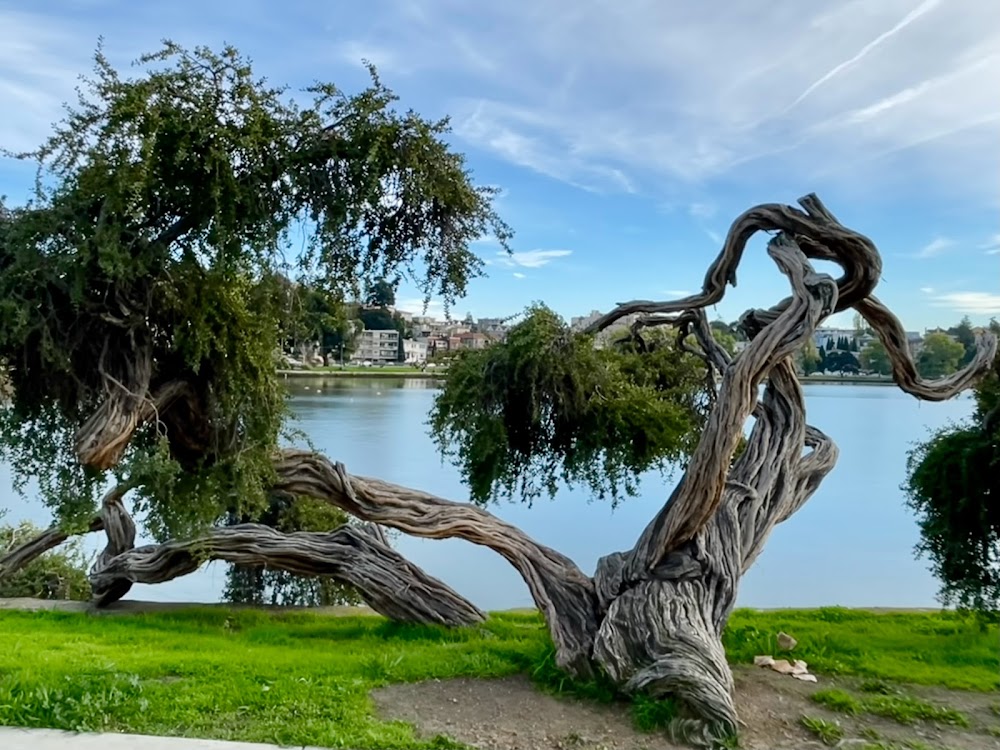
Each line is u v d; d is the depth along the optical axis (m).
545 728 4.92
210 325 7.08
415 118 6.89
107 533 9.77
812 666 6.32
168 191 6.54
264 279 7.23
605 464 8.49
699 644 5.29
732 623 8.30
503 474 8.55
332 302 7.60
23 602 9.92
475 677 5.86
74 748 4.25
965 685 5.93
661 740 4.81
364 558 8.52
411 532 7.88
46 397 7.27
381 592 8.32
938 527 7.85
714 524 6.40
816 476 7.54
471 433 8.15
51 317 6.55
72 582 11.67
